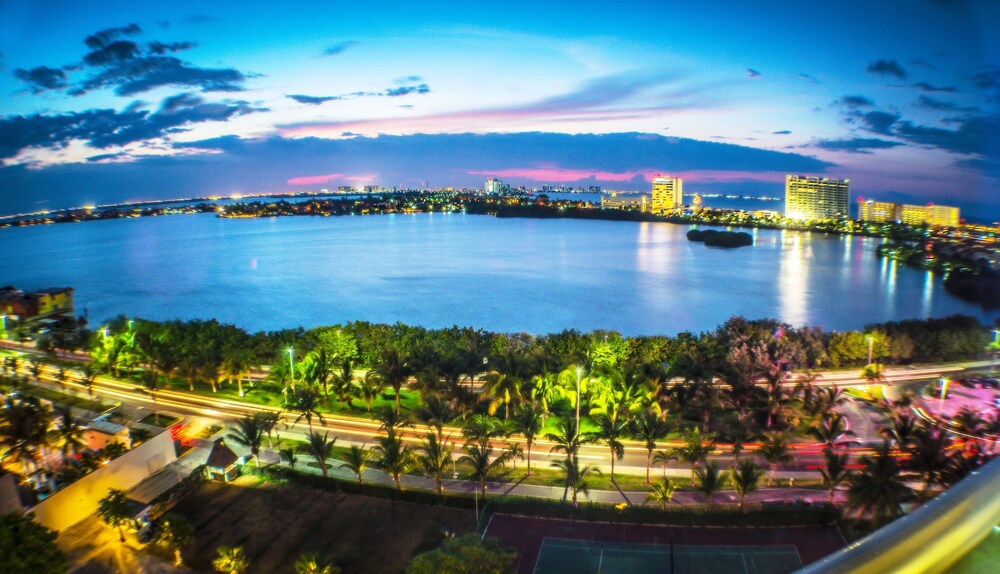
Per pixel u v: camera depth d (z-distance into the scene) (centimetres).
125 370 6906
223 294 16262
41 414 4100
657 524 3616
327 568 3180
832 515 3588
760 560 3256
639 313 13588
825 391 5494
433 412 4656
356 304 14650
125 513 3584
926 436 3634
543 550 3409
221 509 4006
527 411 4506
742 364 5422
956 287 13925
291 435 5206
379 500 4075
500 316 13238
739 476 3688
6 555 2759
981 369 6625
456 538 2986
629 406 5025
